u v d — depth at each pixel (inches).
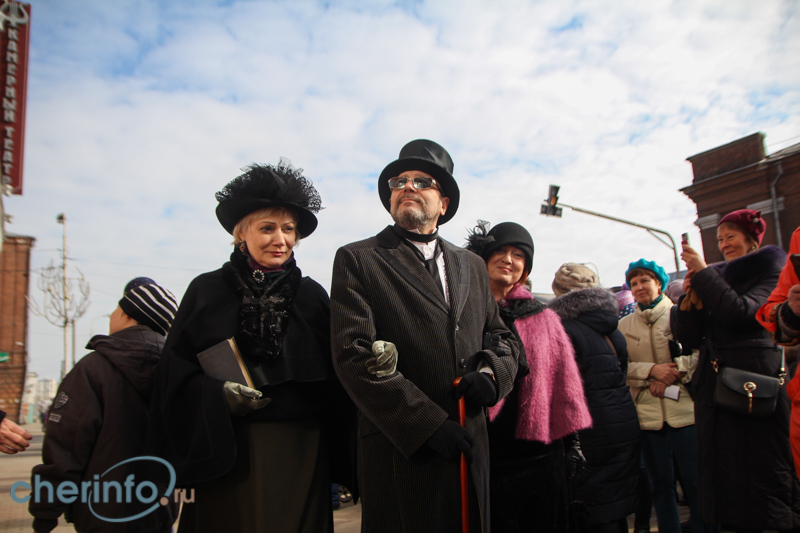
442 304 71.8
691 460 121.5
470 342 71.6
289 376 72.6
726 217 120.2
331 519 76.5
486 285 82.4
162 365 72.4
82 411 83.3
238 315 74.6
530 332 92.3
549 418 89.4
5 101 452.1
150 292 95.4
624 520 107.7
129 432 85.1
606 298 117.0
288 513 69.0
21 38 468.1
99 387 85.3
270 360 72.7
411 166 80.0
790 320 81.2
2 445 78.3
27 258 1379.2
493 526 83.2
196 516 70.2
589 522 102.1
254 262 81.0
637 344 139.5
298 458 72.5
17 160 461.4
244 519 67.9
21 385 1327.5
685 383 125.8
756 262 104.8
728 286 102.0
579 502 93.4
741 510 96.8
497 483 84.2
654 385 128.5
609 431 107.3
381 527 65.4
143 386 86.9
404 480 64.5
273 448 70.4
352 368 64.4
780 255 104.8
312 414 75.4
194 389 69.1
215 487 69.6
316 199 85.4
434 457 64.5
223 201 80.3
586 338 112.8
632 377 133.8
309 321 80.0
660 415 127.5
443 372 68.3
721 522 99.3
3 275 1349.7
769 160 812.6
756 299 99.5
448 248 80.4
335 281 72.9
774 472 95.3
